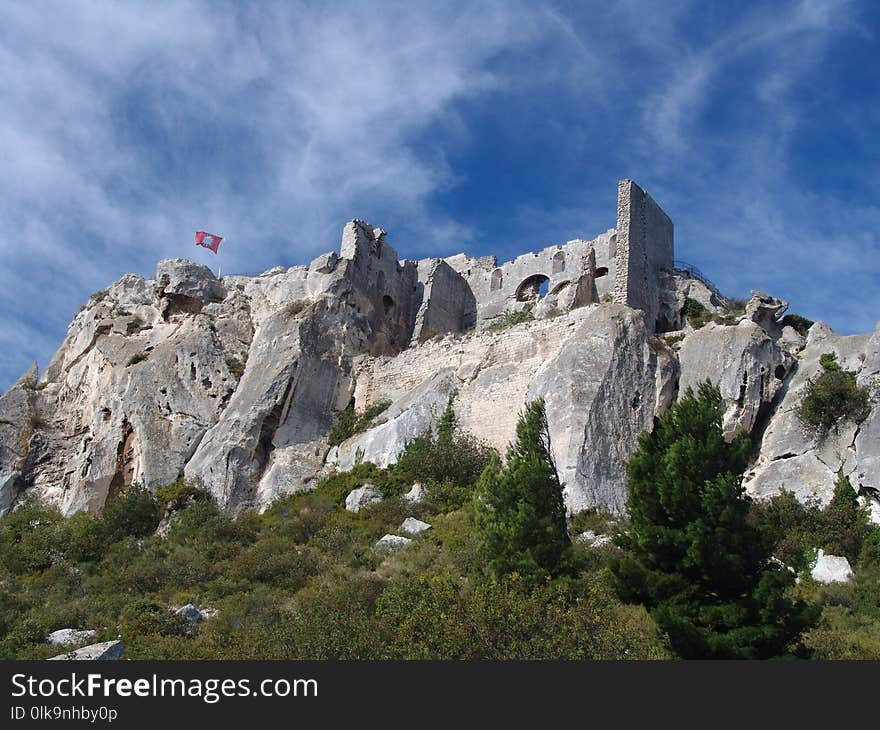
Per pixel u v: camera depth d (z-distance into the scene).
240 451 52.81
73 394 66.06
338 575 37.19
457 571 34.94
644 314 51.12
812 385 46.69
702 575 28.61
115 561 44.16
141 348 63.62
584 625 26.28
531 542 33.00
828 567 37.78
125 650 30.86
